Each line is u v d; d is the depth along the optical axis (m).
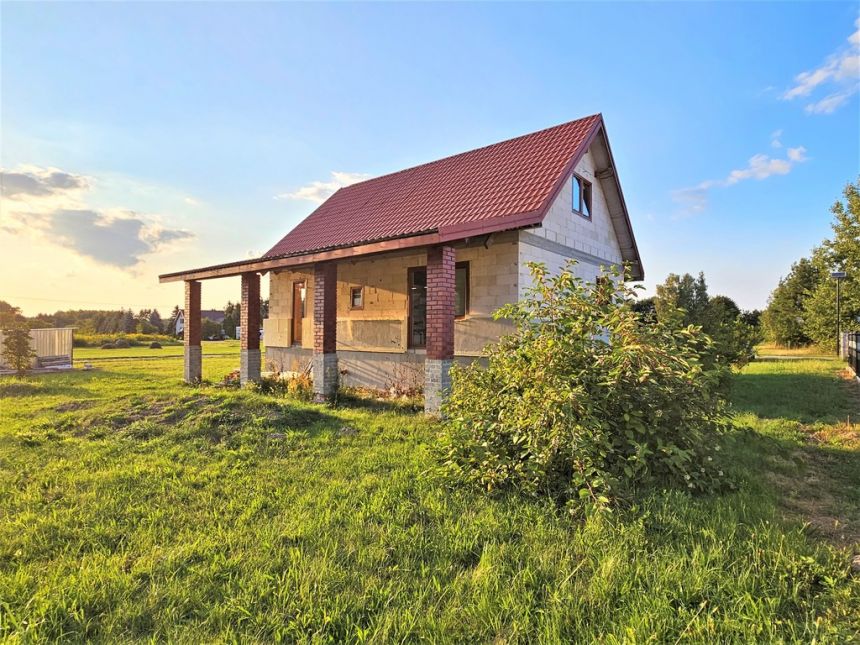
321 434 6.48
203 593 2.69
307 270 12.77
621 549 3.12
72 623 2.44
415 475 4.74
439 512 3.82
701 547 3.15
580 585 2.74
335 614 2.44
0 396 11.51
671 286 16.19
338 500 4.12
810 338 29.36
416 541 3.33
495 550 3.13
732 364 9.83
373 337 11.00
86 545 3.37
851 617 2.46
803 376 14.71
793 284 31.88
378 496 4.18
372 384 11.00
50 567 3.05
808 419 8.10
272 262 10.20
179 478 4.81
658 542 3.28
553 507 3.80
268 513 3.90
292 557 3.06
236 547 3.27
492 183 10.22
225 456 5.52
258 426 6.63
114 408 7.66
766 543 3.26
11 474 4.96
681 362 4.20
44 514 3.93
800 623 2.43
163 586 2.76
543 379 4.25
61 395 11.54
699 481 4.30
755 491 4.50
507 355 5.01
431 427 7.01
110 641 2.31
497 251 9.08
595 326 4.72
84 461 5.40
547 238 9.71
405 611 2.50
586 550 3.14
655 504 3.85
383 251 8.17
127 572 2.95
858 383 12.95
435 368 7.61
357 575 2.86
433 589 2.72
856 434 6.96
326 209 15.05
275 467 5.14
